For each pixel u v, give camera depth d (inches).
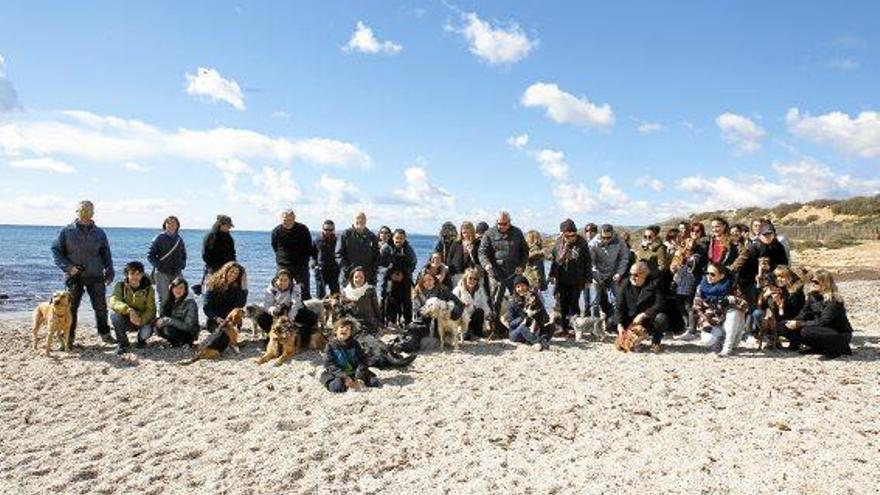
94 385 315.0
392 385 316.2
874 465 210.2
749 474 205.3
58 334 387.2
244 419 263.9
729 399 287.6
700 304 394.0
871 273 1065.5
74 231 384.2
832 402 281.0
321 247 483.2
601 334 437.4
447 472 211.2
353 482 205.2
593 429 251.0
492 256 442.6
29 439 242.8
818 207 2060.8
